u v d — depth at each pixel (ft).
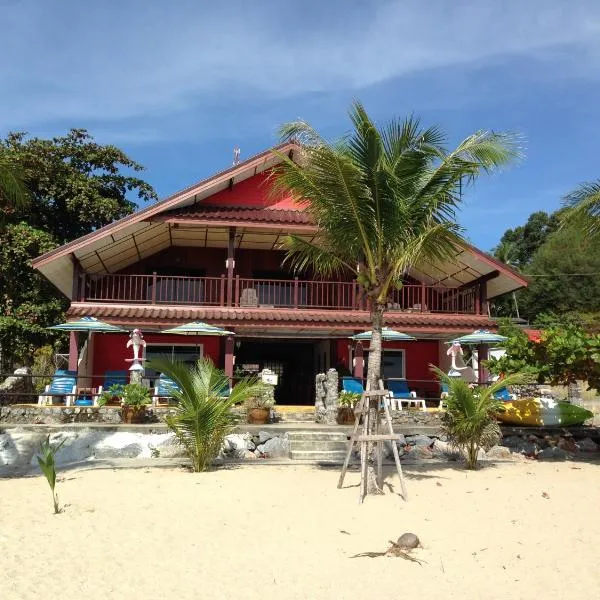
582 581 19.92
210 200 69.21
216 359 73.61
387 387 66.03
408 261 32.96
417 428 51.49
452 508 29.86
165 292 74.90
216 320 63.26
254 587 19.17
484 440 42.55
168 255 75.82
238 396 41.73
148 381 60.95
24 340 86.74
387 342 77.36
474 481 37.27
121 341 72.28
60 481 36.76
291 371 87.04
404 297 77.56
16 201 47.06
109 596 18.39
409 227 34.47
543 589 19.21
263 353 87.10
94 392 62.80
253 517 27.86
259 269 77.00
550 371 47.91
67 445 46.98
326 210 34.65
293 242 39.93
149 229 65.77
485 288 70.74
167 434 48.62
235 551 22.86
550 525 26.91
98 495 32.35
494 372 49.98
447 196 34.40
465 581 19.85
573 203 47.83
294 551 22.86
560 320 143.54
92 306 63.26
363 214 33.78
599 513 29.17
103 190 98.07
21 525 26.23
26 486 35.19
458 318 68.64
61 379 58.13
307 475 38.78
